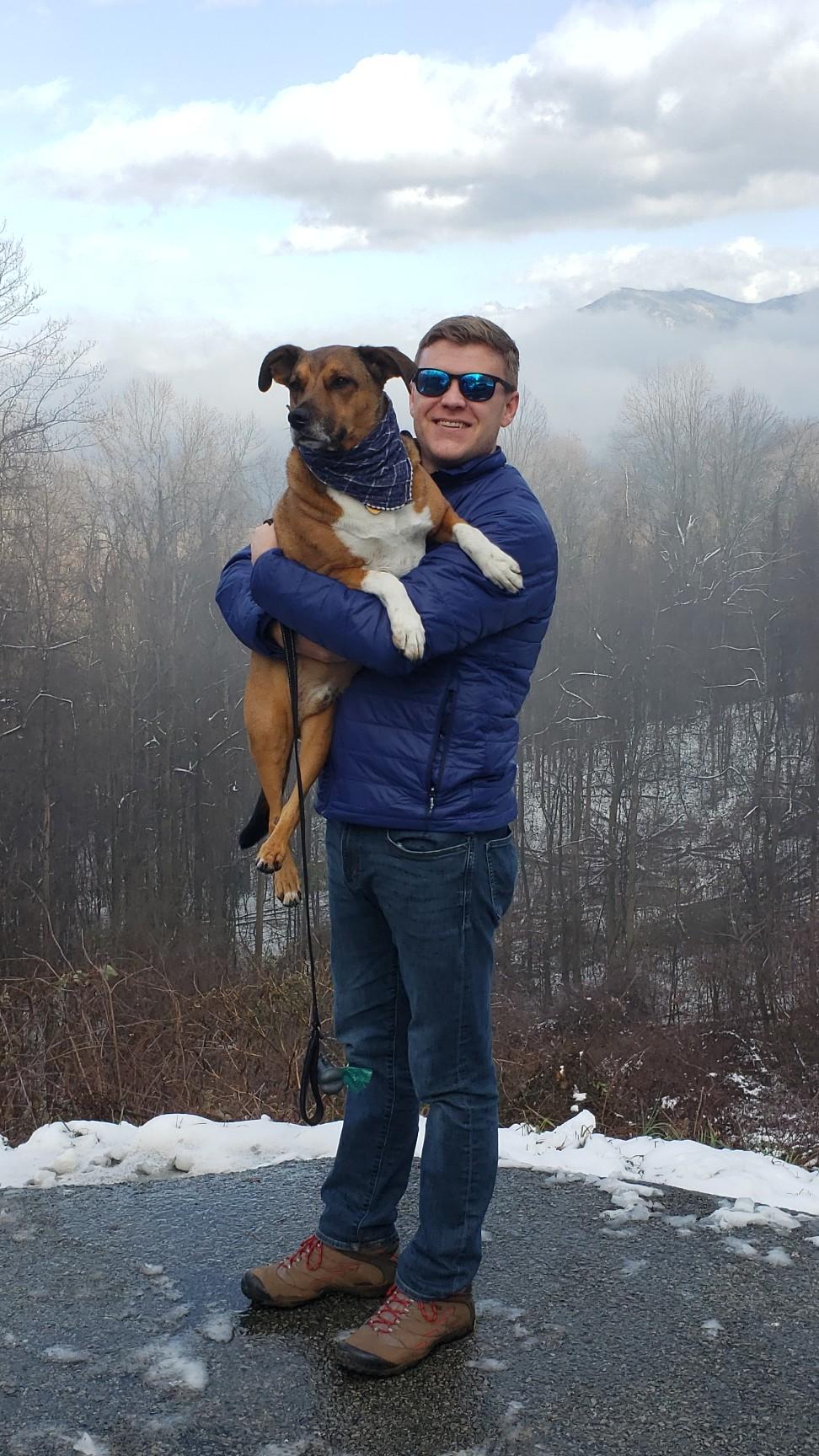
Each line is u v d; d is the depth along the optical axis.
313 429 2.84
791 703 36.28
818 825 32.34
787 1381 2.68
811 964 24.55
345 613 2.64
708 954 27.25
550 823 33.56
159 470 35.09
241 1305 2.99
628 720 34.94
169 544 34.28
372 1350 2.66
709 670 36.47
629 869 31.20
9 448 26.23
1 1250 3.33
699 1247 3.32
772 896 29.14
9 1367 2.73
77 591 31.20
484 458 2.99
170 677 32.28
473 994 2.71
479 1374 2.68
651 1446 2.45
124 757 30.78
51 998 7.73
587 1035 16.84
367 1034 2.90
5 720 27.78
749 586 38.56
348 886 2.81
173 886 29.98
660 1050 17.00
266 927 30.33
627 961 27.62
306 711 3.11
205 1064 7.89
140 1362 2.74
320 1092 2.91
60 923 27.83
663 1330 2.88
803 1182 4.13
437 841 2.66
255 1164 4.02
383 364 3.05
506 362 2.95
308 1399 2.60
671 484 45.31
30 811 28.36
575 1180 3.79
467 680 2.69
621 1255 3.27
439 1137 2.70
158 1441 2.46
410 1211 3.54
